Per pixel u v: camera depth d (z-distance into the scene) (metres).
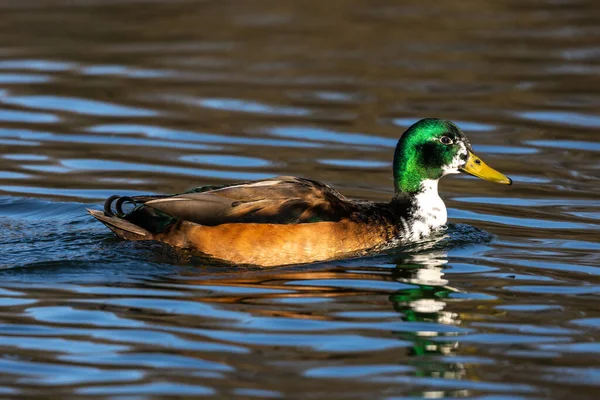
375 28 26.09
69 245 13.62
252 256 13.10
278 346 10.40
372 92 21.53
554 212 15.64
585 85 21.83
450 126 14.53
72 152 18.09
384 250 13.80
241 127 19.59
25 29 25.38
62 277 12.41
